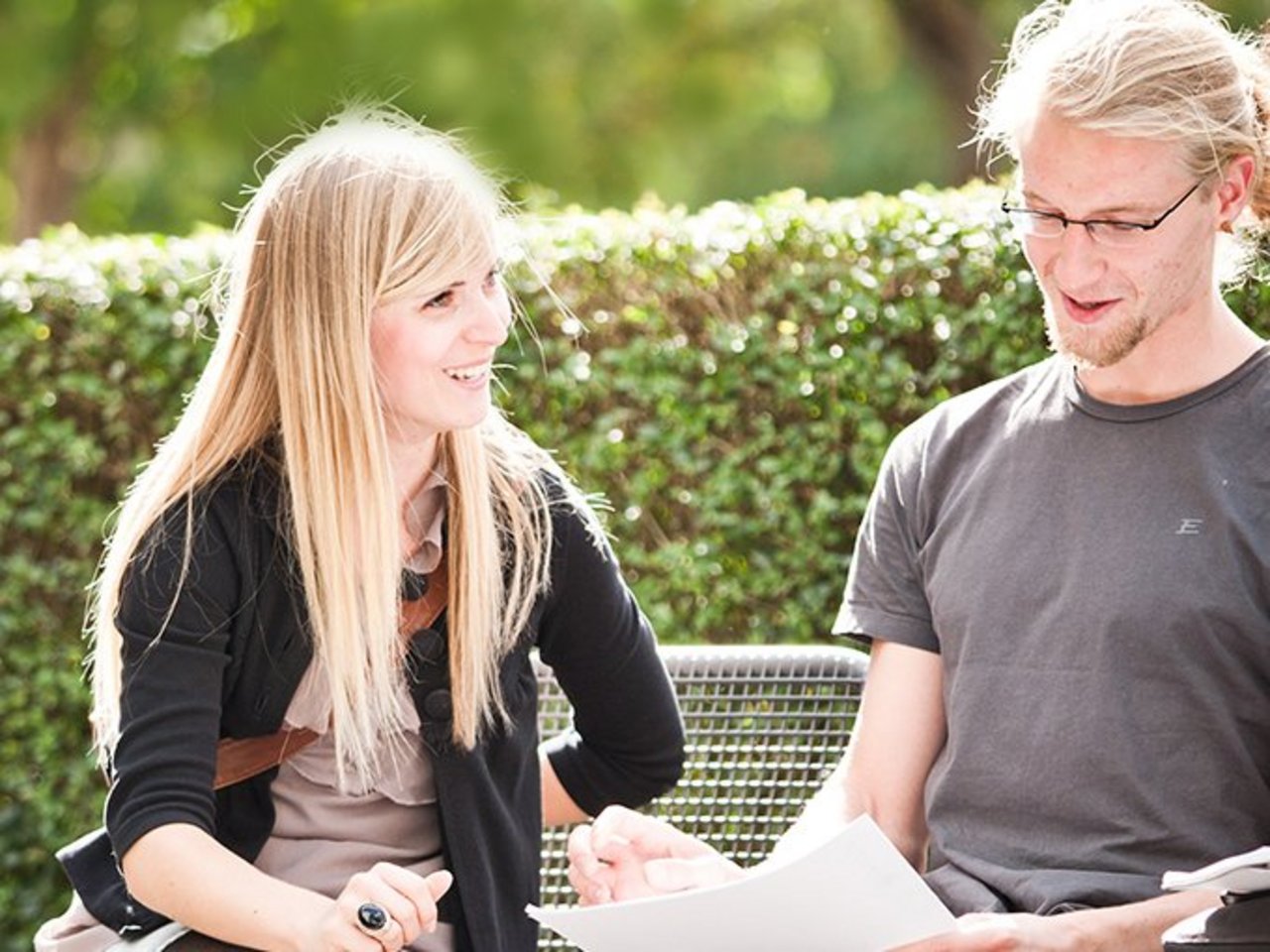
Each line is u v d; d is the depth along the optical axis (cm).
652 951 439
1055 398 499
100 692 500
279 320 486
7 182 2708
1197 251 474
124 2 2542
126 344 855
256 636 485
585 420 815
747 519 798
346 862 488
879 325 774
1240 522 469
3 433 866
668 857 476
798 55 2728
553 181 2555
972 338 759
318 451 481
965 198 771
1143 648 472
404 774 490
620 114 2667
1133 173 466
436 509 500
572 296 812
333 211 483
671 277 803
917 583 517
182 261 855
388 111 520
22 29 2522
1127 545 477
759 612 799
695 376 802
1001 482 499
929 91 2634
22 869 866
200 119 2556
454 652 490
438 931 486
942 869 489
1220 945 390
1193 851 466
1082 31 478
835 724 562
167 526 486
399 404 486
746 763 563
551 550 509
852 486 790
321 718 486
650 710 526
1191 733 469
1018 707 484
